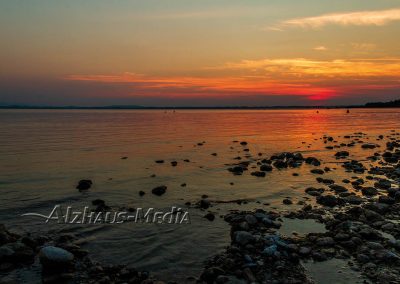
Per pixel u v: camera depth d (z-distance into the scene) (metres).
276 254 11.00
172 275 10.15
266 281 9.66
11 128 71.38
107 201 17.38
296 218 14.72
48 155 33.00
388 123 89.62
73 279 9.80
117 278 9.95
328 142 43.97
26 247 11.31
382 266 10.45
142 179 22.42
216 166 26.91
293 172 24.62
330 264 10.64
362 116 144.25
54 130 66.06
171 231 13.44
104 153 34.38
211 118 139.12
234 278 9.81
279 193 18.86
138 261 11.01
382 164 27.61
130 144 42.00
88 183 20.44
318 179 21.94
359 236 12.45
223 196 18.22
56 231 13.41
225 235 13.02
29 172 24.80
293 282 9.62
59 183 21.39
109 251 11.70
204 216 15.05
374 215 14.42
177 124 90.31
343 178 22.58
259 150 36.44
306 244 11.92
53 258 10.23
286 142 44.12
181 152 34.88
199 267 10.63
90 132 61.25
